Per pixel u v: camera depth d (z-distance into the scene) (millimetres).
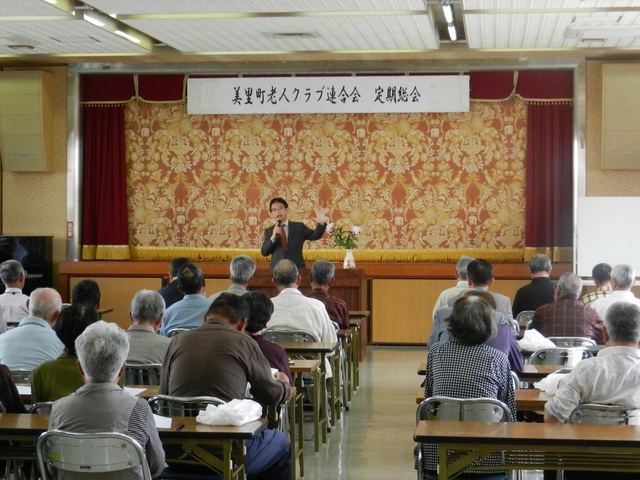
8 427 3652
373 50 11000
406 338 11586
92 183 12156
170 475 4156
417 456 4293
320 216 9883
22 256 11641
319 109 11633
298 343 6391
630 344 3969
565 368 4797
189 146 12148
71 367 4215
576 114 11273
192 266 6469
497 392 4125
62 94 12031
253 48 10875
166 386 4441
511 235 11695
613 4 8508
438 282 11500
